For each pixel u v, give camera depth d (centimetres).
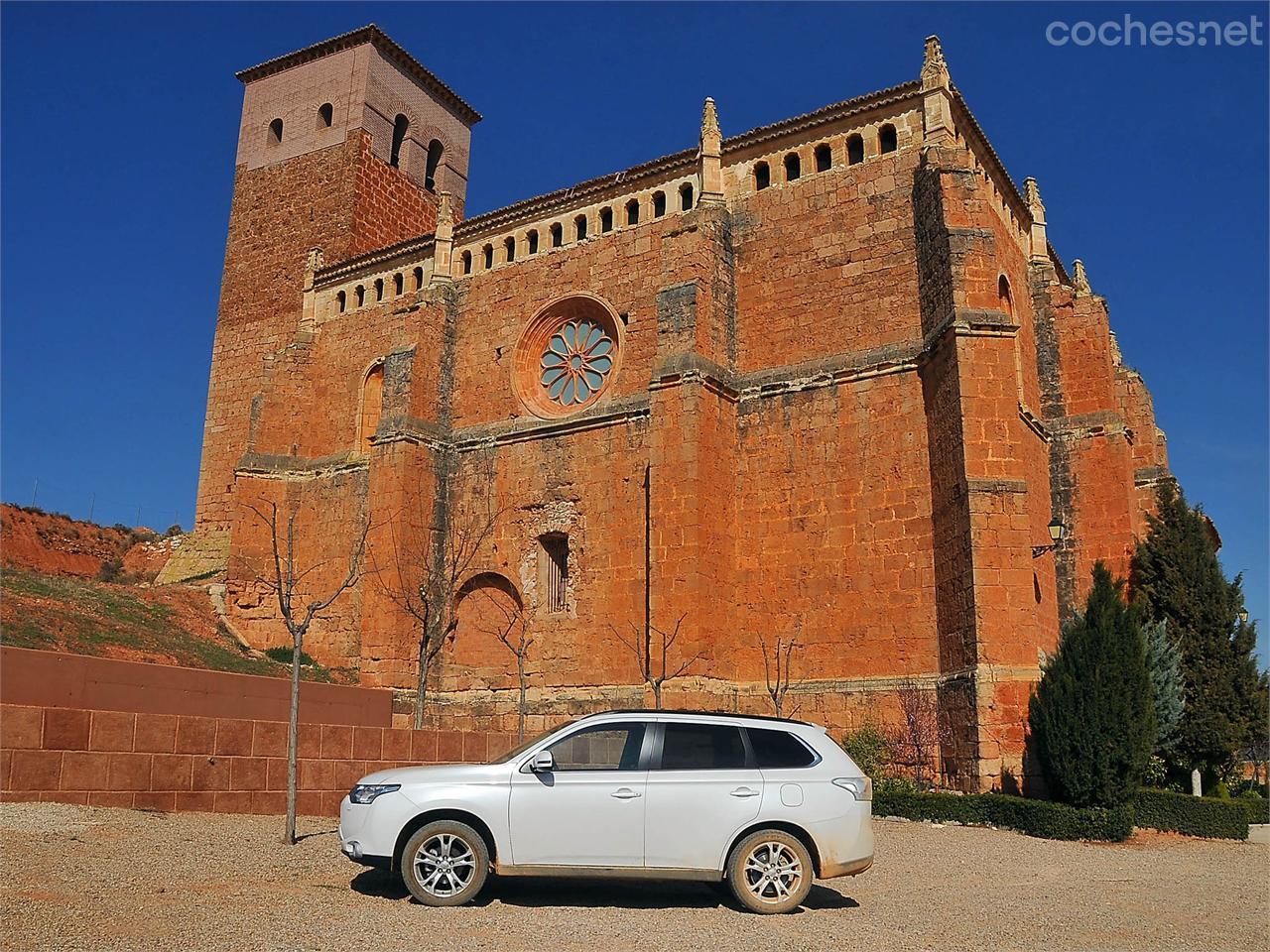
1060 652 2616
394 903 1288
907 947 1162
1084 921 1393
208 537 4997
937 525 3039
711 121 3766
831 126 3581
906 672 3017
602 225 3975
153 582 5534
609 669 3462
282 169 5447
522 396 3994
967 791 2692
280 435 4547
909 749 2895
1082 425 3566
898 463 3180
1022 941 1238
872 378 3284
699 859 1324
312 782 2278
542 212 4131
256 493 4419
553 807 1320
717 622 3247
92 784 1886
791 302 3522
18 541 5919
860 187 3475
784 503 3350
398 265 4528
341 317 4641
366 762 2406
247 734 2152
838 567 3212
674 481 3316
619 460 3631
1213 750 3219
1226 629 3325
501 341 4103
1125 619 2552
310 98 5519
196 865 1461
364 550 3950
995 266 3312
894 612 3081
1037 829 2409
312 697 2991
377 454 4019
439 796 1318
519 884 1470
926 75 3397
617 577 3525
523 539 3806
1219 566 3403
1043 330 3722
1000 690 2684
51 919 1072
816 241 3522
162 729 2003
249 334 5231
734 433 3478
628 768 1357
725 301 3581
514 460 3903
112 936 1034
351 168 5241
